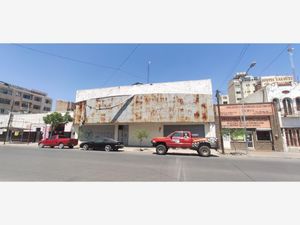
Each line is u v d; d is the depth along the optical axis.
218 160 12.69
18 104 62.62
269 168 9.72
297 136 20.41
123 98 24.89
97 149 20.42
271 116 21.31
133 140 24.73
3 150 17.31
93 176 7.25
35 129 33.62
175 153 17.48
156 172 8.20
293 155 16.84
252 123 21.70
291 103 21.48
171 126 23.66
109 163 10.41
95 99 26.67
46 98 73.12
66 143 22.47
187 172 8.31
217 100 19.30
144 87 25.39
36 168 8.68
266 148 20.88
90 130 27.52
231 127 22.11
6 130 36.50
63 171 8.09
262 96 24.14
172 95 23.05
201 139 15.64
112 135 26.17
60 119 28.72
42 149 19.38
